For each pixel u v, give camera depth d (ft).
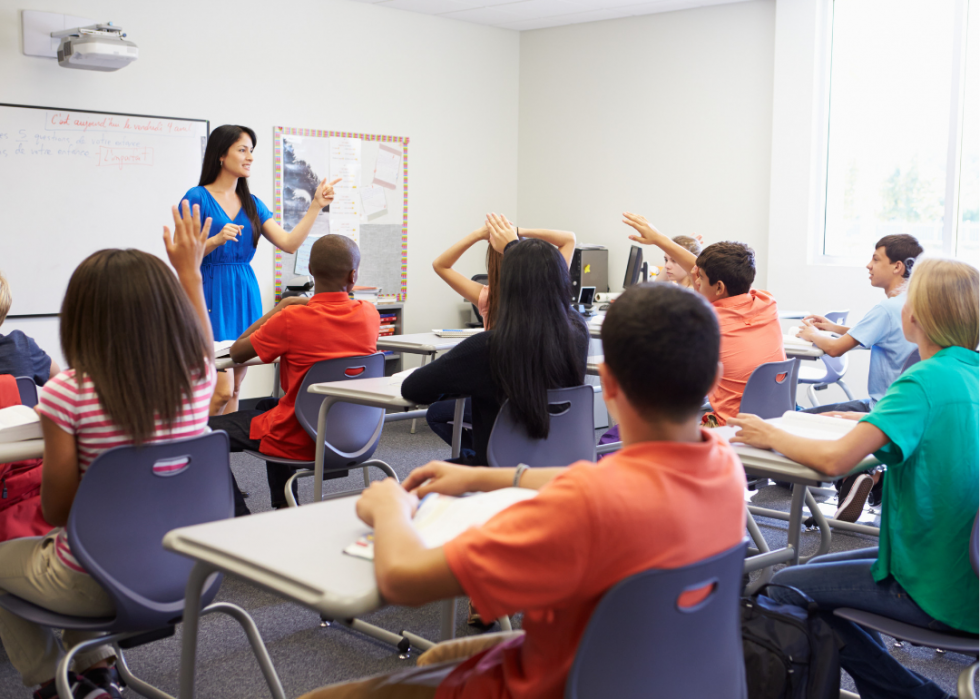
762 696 4.94
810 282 18.38
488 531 3.22
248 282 14.05
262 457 9.40
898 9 17.21
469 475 4.46
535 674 3.44
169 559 5.35
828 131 18.33
